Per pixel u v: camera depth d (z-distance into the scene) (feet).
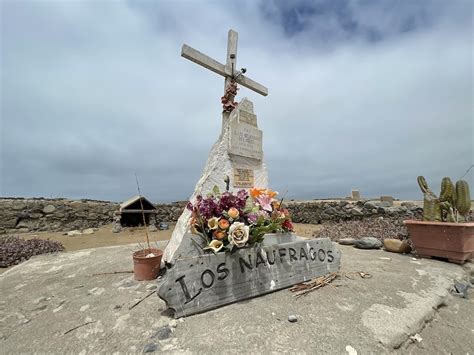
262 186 12.12
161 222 34.45
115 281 8.52
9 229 26.11
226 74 13.10
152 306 6.41
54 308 6.63
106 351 4.69
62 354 4.66
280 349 4.59
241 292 6.66
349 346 4.69
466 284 8.45
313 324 5.41
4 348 4.92
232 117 11.46
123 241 24.27
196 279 6.13
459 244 10.05
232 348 4.62
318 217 29.32
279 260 7.66
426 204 11.85
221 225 7.01
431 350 5.05
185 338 4.97
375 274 8.83
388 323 5.49
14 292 7.89
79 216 29.84
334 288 7.48
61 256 12.68
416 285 7.77
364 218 23.91
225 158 11.02
